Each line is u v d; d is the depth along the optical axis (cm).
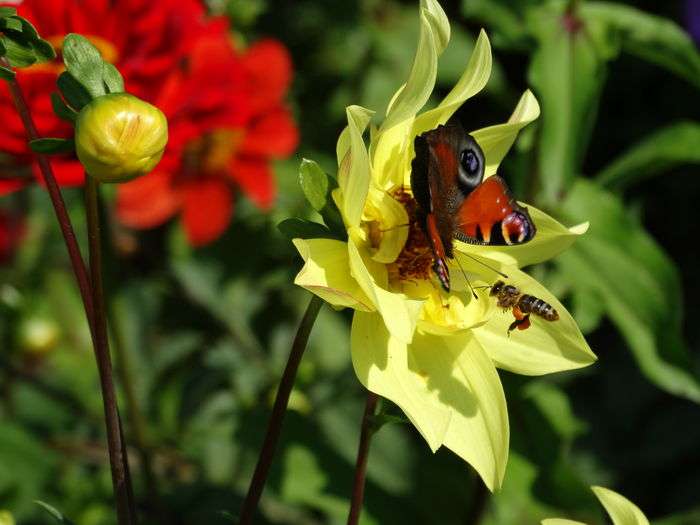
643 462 78
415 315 38
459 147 38
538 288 40
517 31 55
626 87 84
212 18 51
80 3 46
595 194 54
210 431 59
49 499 57
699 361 80
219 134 53
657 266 54
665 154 55
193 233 53
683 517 52
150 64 46
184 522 56
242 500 57
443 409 38
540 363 40
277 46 54
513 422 55
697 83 55
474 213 38
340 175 37
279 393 37
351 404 59
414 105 38
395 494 56
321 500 55
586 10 54
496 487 38
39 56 36
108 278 50
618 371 80
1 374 60
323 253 38
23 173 45
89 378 61
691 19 74
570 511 54
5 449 57
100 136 35
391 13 74
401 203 40
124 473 37
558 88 52
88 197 36
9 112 43
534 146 54
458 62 73
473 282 40
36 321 60
